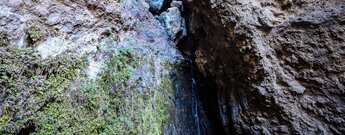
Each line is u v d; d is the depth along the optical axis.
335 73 2.24
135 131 2.58
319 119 2.24
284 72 2.55
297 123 2.34
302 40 2.51
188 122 3.45
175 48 4.36
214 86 3.73
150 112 2.88
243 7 3.02
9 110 1.76
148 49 3.61
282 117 2.45
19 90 1.86
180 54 4.29
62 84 2.20
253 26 2.83
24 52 2.01
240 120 2.85
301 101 2.38
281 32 2.68
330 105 2.20
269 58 2.67
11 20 2.03
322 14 2.45
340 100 2.16
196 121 3.63
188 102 3.68
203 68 3.89
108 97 2.55
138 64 3.18
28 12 2.20
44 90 2.03
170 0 5.34
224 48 3.27
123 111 2.60
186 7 4.80
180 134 3.18
